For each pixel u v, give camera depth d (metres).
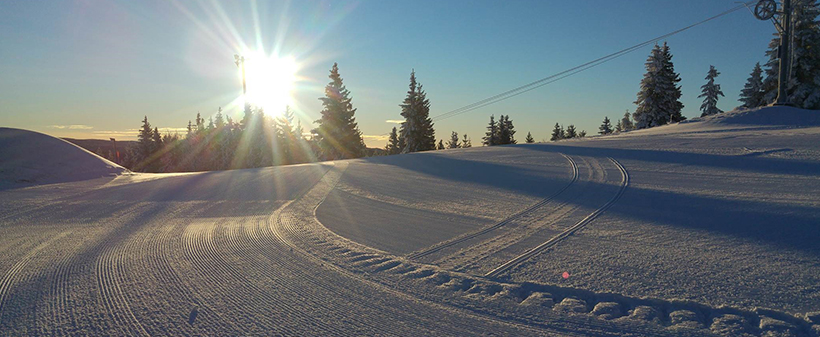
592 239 5.95
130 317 3.88
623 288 4.18
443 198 10.05
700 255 5.01
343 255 5.75
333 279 4.82
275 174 17.28
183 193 12.86
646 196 8.47
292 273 5.05
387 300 4.18
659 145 16.08
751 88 43.81
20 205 10.93
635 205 7.84
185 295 4.40
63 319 3.85
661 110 45.03
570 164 13.91
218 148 62.44
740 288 4.04
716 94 48.62
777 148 12.23
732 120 23.55
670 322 3.50
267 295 4.36
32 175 16.47
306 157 54.53
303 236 6.92
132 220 8.72
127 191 13.63
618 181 10.31
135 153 76.19
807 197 7.16
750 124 22.16
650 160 12.93
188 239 6.88
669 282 4.28
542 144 22.50
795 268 4.43
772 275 4.29
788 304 3.66
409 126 56.38
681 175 10.27
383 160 21.28
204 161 64.69
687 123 26.45
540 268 4.89
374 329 3.56
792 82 34.16
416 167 16.95
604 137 25.11
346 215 8.63
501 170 14.04
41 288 4.67
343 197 10.98
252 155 53.09
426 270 4.98
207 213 9.41
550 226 6.85
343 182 13.78
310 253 5.89
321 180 14.59
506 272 4.82
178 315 3.90
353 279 4.80
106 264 5.54
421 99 57.66
